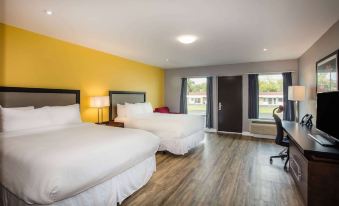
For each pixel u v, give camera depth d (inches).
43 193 57.1
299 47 158.9
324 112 93.7
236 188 100.8
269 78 227.3
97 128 117.2
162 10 92.0
